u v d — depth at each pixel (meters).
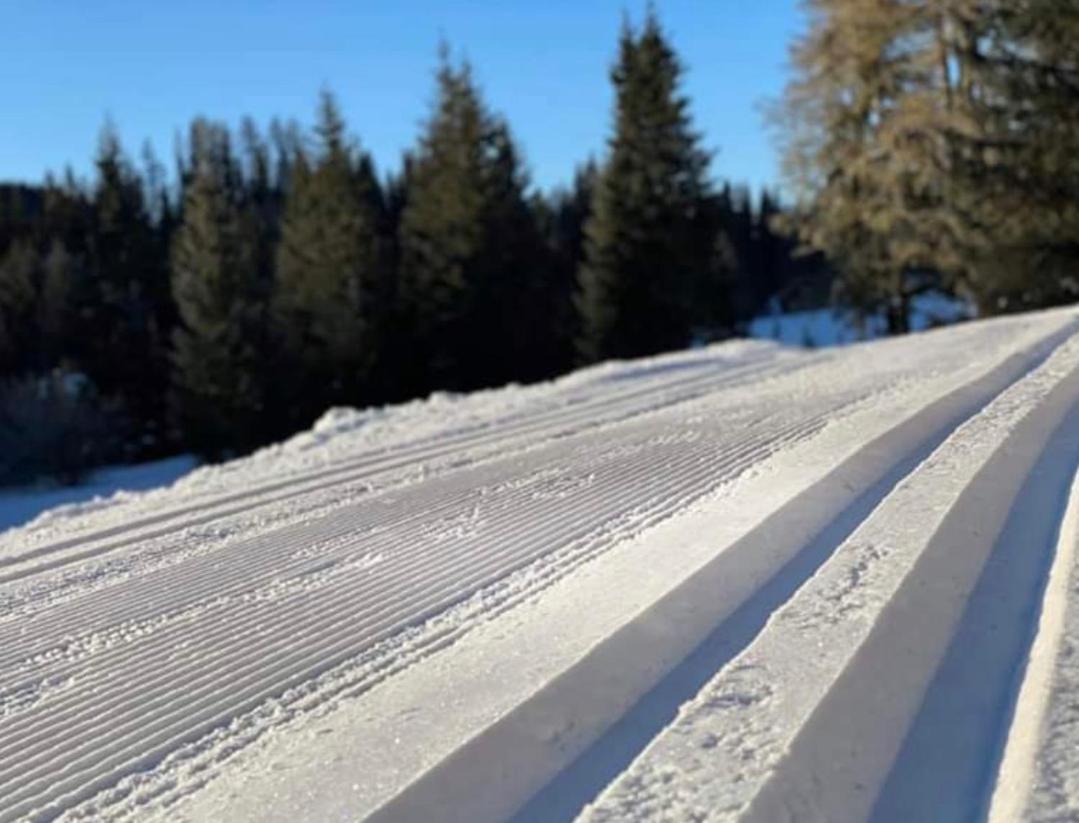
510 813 2.86
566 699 3.53
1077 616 3.80
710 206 42.75
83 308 48.03
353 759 3.33
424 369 41.41
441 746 3.33
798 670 3.59
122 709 4.13
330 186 41.44
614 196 40.06
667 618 4.24
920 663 3.58
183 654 4.76
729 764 3.00
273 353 39.62
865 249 32.81
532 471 8.75
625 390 14.73
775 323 58.69
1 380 40.16
